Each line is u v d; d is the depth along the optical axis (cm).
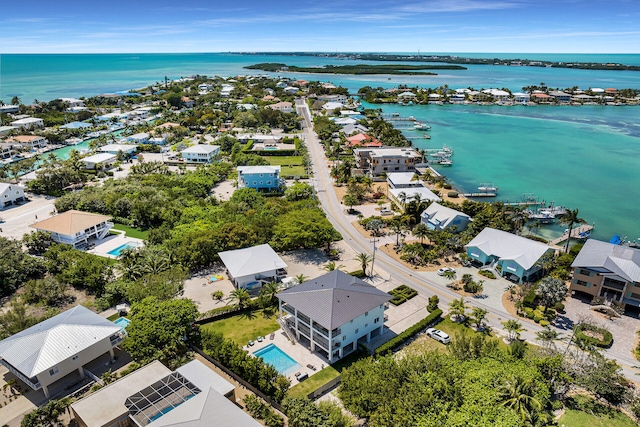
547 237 10450
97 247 9625
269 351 6247
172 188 12575
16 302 7269
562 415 4978
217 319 7056
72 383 5622
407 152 15600
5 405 5275
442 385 4753
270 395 5203
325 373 5741
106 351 6000
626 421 4900
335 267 8731
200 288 7969
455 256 9306
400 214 11262
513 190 14050
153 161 16125
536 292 7094
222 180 14762
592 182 14938
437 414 4459
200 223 9781
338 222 11138
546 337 6050
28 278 8256
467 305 7456
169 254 8269
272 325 6881
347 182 14075
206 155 16700
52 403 4853
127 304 7475
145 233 10431
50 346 5488
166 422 4250
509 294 7825
